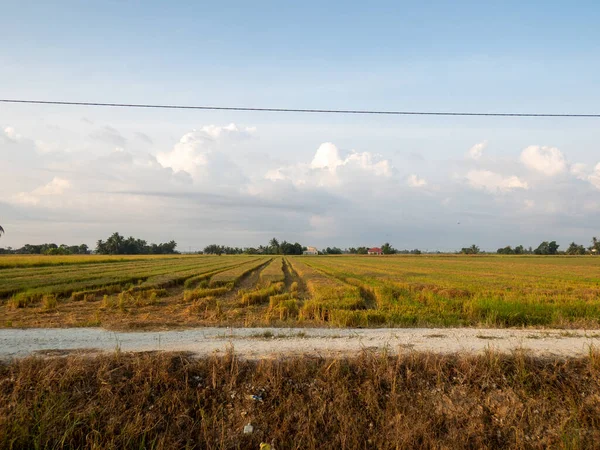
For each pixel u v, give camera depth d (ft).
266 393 23.70
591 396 24.25
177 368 25.08
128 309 61.11
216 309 54.90
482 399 23.91
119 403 22.71
